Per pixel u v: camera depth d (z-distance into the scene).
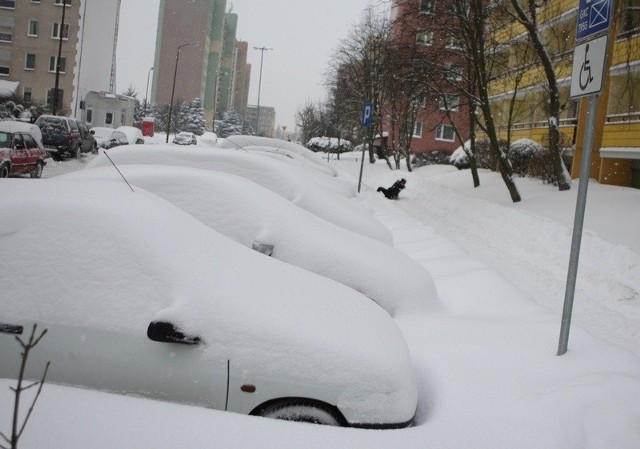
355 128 61.81
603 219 13.88
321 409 3.71
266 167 8.84
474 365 4.71
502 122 37.81
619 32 22.33
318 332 3.84
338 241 6.33
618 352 5.17
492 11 22.41
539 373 4.64
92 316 3.74
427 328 5.57
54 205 4.00
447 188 24.05
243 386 3.68
